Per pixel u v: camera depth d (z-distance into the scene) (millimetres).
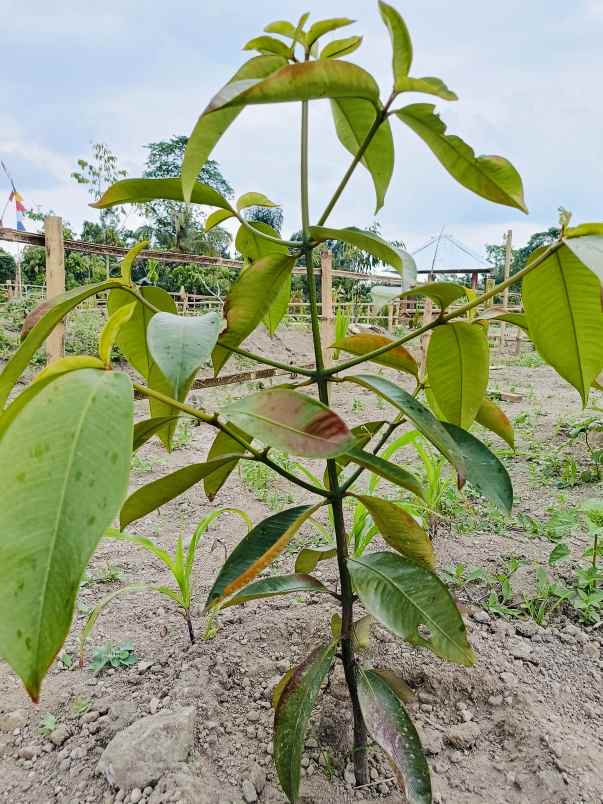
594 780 1211
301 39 980
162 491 1119
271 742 1354
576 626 1834
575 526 2492
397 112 880
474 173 983
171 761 1254
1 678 1645
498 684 1512
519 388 7531
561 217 904
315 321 1078
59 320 958
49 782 1271
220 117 799
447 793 1226
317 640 1738
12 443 564
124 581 2217
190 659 1654
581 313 1042
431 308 6859
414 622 1004
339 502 1116
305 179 1039
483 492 1134
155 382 1314
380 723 1023
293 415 801
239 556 1119
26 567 501
